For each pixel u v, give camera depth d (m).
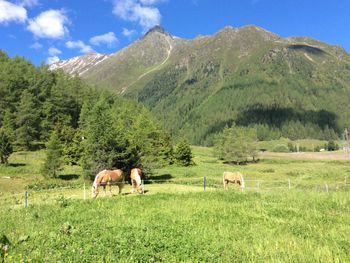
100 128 53.44
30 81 111.38
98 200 25.64
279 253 12.94
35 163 73.69
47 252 12.74
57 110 104.31
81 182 54.62
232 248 13.55
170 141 95.00
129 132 65.38
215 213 20.73
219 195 28.31
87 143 53.81
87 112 93.62
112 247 13.30
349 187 46.81
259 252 13.03
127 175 53.94
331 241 14.55
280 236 15.43
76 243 13.83
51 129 98.31
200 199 26.25
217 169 89.12
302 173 80.69
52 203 26.00
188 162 94.50
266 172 84.69
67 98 110.56
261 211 21.52
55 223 18.62
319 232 16.16
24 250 13.09
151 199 26.00
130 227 16.83
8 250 12.84
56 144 60.75
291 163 120.62
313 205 23.69
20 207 25.33
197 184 52.25
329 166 105.06
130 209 22.59
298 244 14.05
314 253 12.68
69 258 12.01
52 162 59.28
